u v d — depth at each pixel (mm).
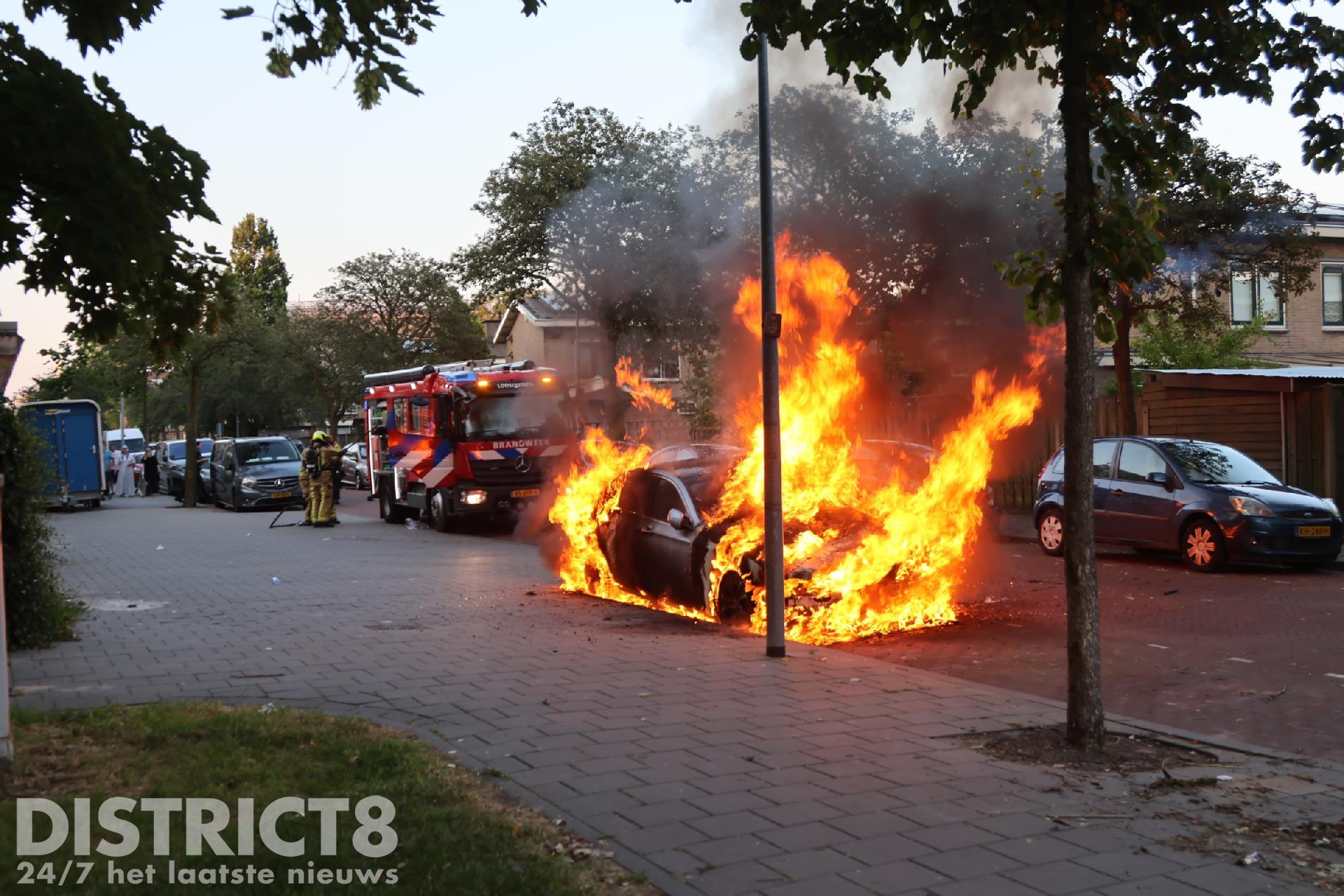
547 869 4086
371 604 11375
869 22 6371
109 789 5059
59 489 9328
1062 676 8195
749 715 6504
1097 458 15609
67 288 6559
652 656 8352
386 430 24859
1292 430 17562
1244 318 28547
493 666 7980
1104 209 6262
